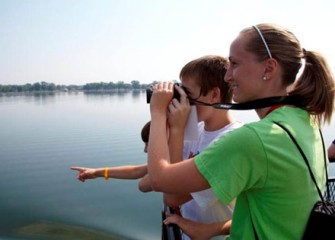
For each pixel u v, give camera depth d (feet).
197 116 6.58
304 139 4.72
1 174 37.55
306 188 4.60
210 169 4.56
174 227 6.61
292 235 4.58
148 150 5.30
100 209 25.73
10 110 157.58
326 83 5.01
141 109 147.74
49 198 28.84
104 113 126.72
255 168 4.44
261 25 4.96
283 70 4.83
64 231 21.84
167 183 4.88
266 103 4.91
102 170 9.92
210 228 6.59
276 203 4.55
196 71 6.52
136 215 24.44
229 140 4.52
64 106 188.96
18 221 23.59
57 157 46.47
